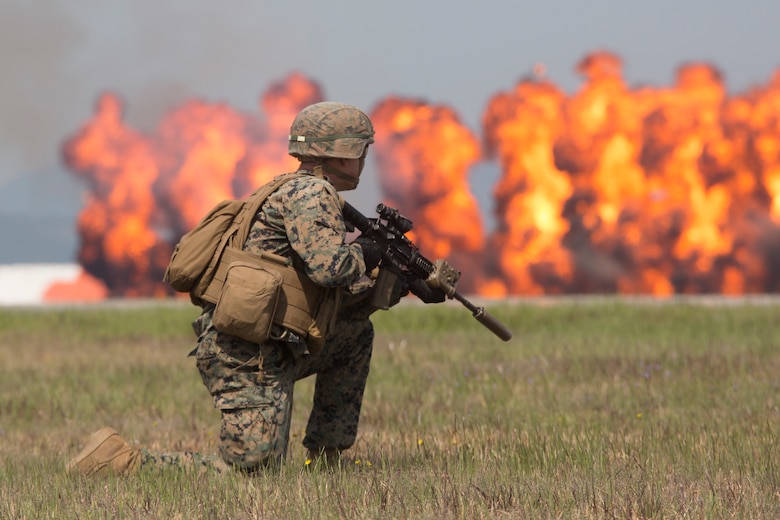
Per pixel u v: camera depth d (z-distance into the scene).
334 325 20.64
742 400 30.70
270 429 19.73
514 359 42.69
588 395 32.66
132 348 52.34
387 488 17.73
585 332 55.62
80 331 61.94
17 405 33.44
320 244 19.14
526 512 16.39
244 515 16.62
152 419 30.94
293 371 20.31
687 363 39.62
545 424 26.75
